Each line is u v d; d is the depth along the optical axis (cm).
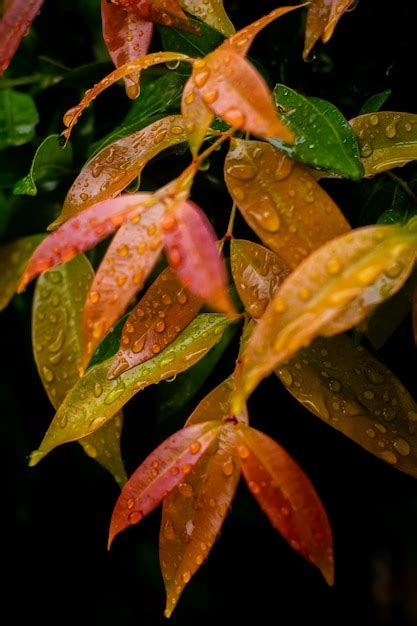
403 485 56
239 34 34
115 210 33
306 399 36
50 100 47
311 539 33
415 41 44
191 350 36
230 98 32
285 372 36
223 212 44
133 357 35
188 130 32
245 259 35
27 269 33
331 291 30
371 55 44
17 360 56
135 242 32
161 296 35
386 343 45
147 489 34
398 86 44
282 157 34
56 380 42
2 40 40
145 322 35
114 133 39
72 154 44
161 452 34
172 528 34
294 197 34
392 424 36
